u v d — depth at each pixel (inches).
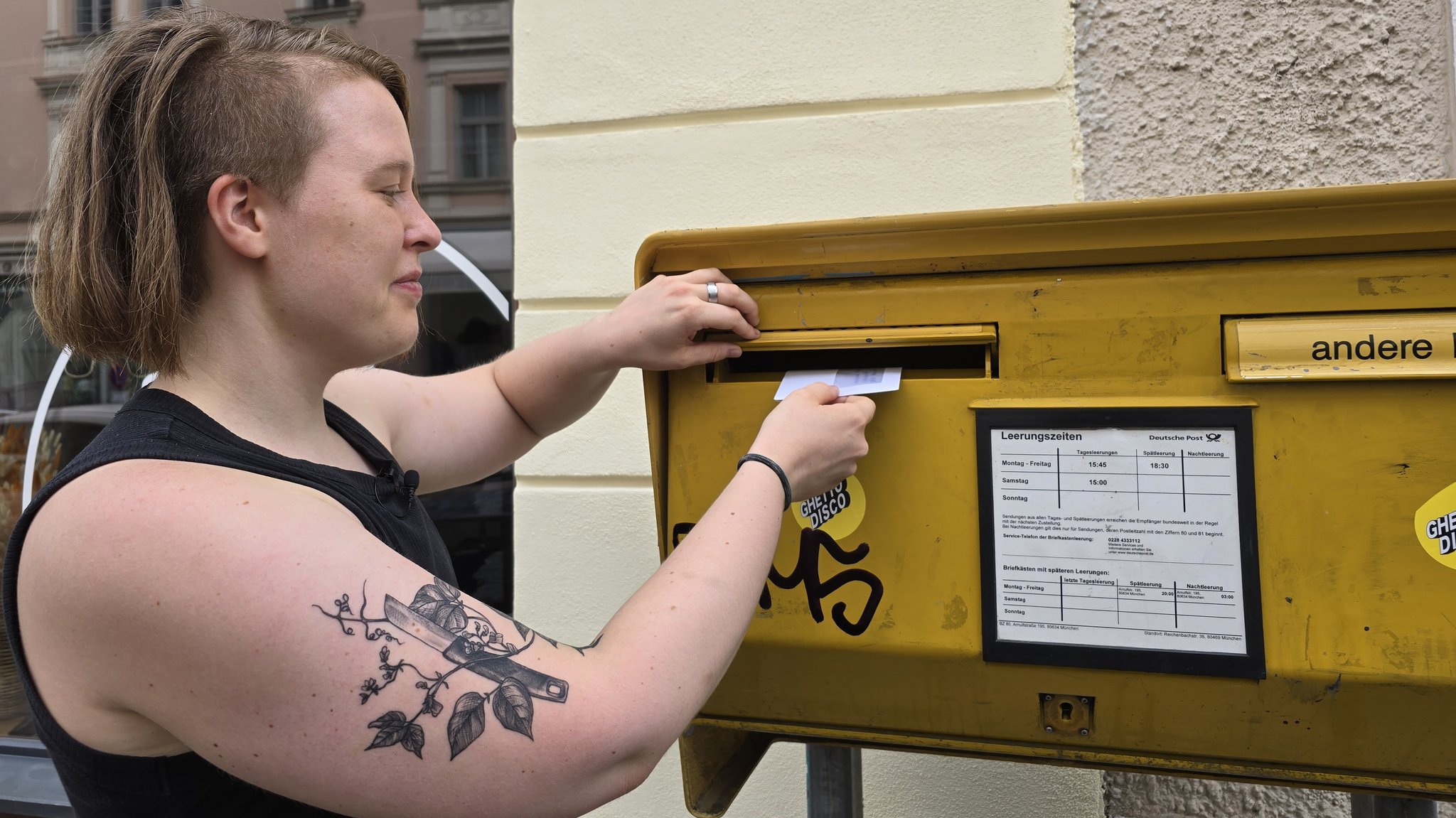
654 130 71.7
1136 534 36.3
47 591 28.3
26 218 97.8
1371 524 34.0
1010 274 38.6
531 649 29.3
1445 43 56.1
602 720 28.2
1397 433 33.9
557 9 73.9
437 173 88.0
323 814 31.7
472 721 27.4
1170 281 36.4
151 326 31.5
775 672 41.9
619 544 72.4
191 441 30.8
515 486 81.3
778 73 68.9
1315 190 33.4
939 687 39.6
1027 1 63.9
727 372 44.2
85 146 31.9
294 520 28.1
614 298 72.7
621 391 72.6
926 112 65.6
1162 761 38.3
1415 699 33.7
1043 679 37.9
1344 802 57.5
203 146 31.1
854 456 37.9
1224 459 35.4
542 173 74.1
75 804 31.3
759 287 42.3
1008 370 38.3
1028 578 37.5
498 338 86.6
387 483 37.8
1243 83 59.9
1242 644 35.0
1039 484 37.5
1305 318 35.0
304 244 32.0
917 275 39.9
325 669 26.6
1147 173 61.9
